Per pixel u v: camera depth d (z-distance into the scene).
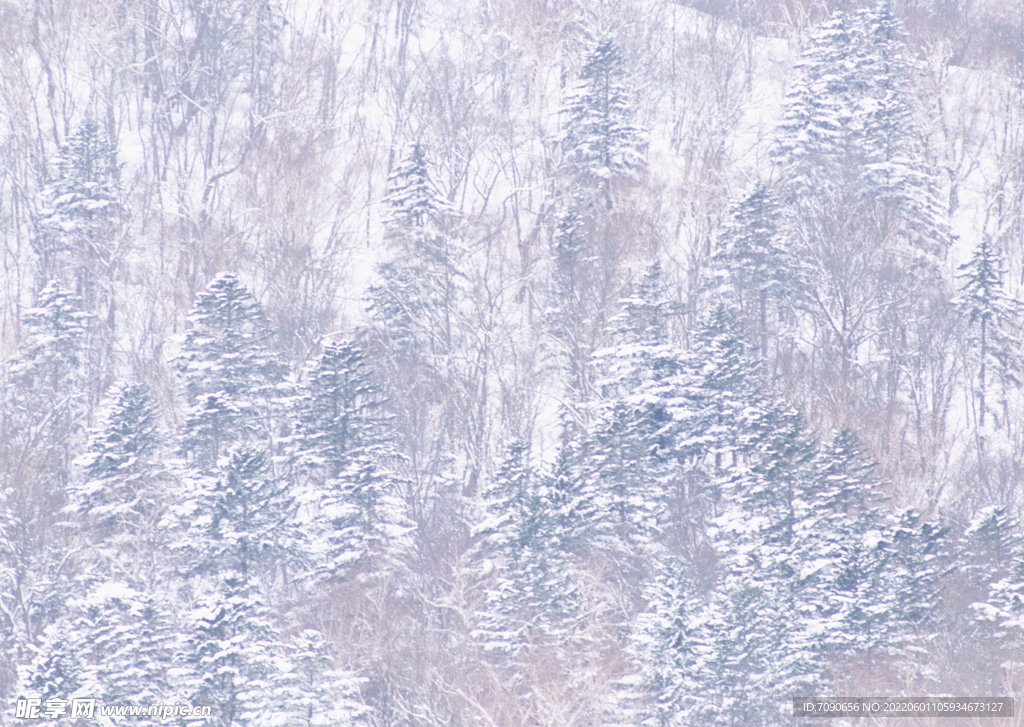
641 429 160.88
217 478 151.12
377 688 136.62
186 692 121.88
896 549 138.75
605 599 140.88
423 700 136.88
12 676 139.25
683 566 144.38
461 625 146.25
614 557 148.38
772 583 135.00
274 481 154.25
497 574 149.38
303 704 122.88
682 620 126.94
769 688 122.56
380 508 156.25
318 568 150.38
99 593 133.12
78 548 155.62
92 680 120.12
